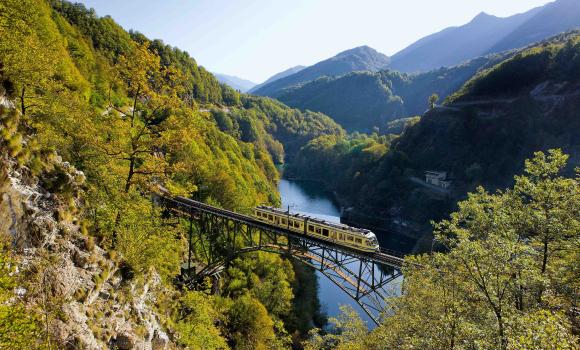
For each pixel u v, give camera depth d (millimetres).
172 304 29984
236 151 117875
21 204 15906
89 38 107062
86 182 23156
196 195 67688
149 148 27875
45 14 65312
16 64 21000
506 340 13383
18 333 11031
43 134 23188
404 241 106750
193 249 53062
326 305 67125
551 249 19234
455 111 128250
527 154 100688
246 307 44781
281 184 184500
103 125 26562
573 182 18906
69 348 14344
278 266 62438
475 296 17125
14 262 14203
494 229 17969
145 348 20562
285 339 46344
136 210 25203
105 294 19109
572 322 16531
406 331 19625
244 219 47750
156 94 27500
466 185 106562
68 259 17344
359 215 125812
